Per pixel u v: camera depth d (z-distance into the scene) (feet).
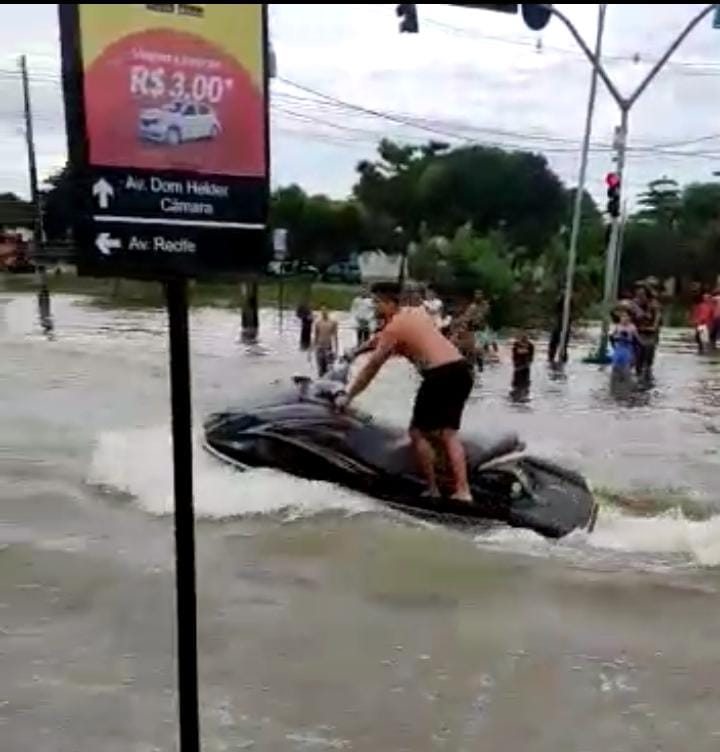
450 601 18.67
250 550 21.01
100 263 8.66
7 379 52.90
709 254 168.66
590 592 19.48
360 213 164.45
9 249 181.88
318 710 14.24
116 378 54.24
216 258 9.00
